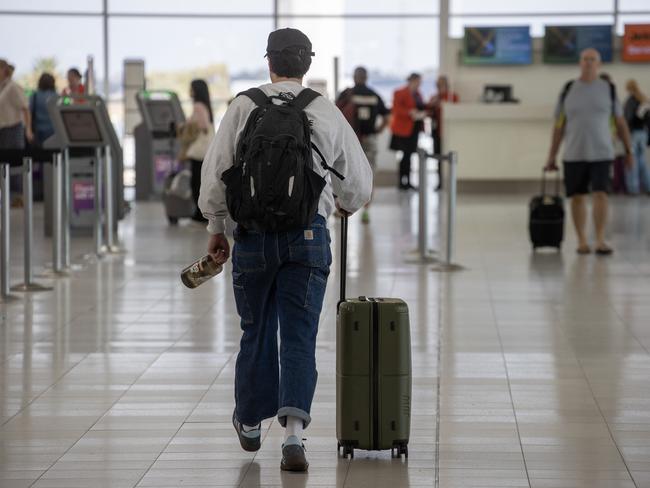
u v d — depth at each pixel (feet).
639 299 47.29
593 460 25.29
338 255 61.62
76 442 26.81
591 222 78.54
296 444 24.36
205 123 76.38
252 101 23.84
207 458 25.54
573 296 48.11
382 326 25.14
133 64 105.81
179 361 35.60
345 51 131.03
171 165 97.45
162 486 23.59
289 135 23.06
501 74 115.34
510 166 108.88
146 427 28.09
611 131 61.11
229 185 23.47
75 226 70.28
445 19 128.98
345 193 24.67
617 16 126.41
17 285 49.90
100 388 32.12
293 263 24.11
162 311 44.68
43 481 23.91
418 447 26.35
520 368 34.53
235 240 24.25
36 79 130.21
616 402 30.42
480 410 29.63
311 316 24.31
